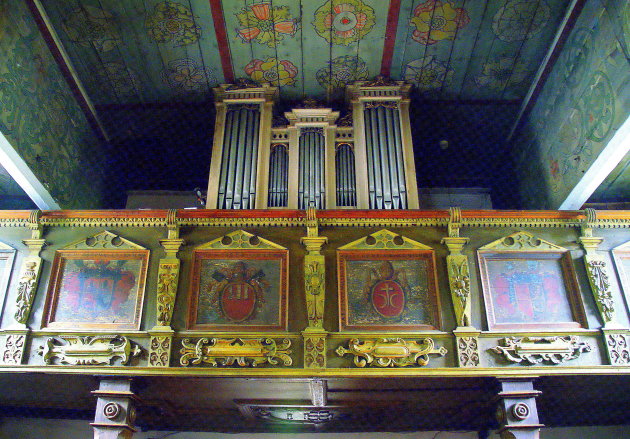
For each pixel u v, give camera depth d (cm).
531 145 1052
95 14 901
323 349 764
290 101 1089
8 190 977
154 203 1170
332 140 1020
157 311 788
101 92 1035
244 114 1036
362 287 809
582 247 834
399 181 965
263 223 848
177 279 808
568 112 919
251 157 996
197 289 808
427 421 966
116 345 768
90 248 834
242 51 988
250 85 1048
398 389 810
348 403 877
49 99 916
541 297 805
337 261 823
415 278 815
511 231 845
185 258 827
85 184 1039
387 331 778
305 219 847
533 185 1041
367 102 1042
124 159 1184
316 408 899
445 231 844
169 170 1205
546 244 835
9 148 799
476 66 1009
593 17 848
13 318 790
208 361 759
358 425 983
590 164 844
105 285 814
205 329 780
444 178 1215
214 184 973
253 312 793
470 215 845
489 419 939
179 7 903
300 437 992
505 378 749
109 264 827
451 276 804
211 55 992
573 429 992
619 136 779
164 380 769
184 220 848
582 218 843
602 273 809
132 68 1000
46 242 836
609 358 761
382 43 977
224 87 1045
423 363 757
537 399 864
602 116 818
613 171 929
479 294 804
